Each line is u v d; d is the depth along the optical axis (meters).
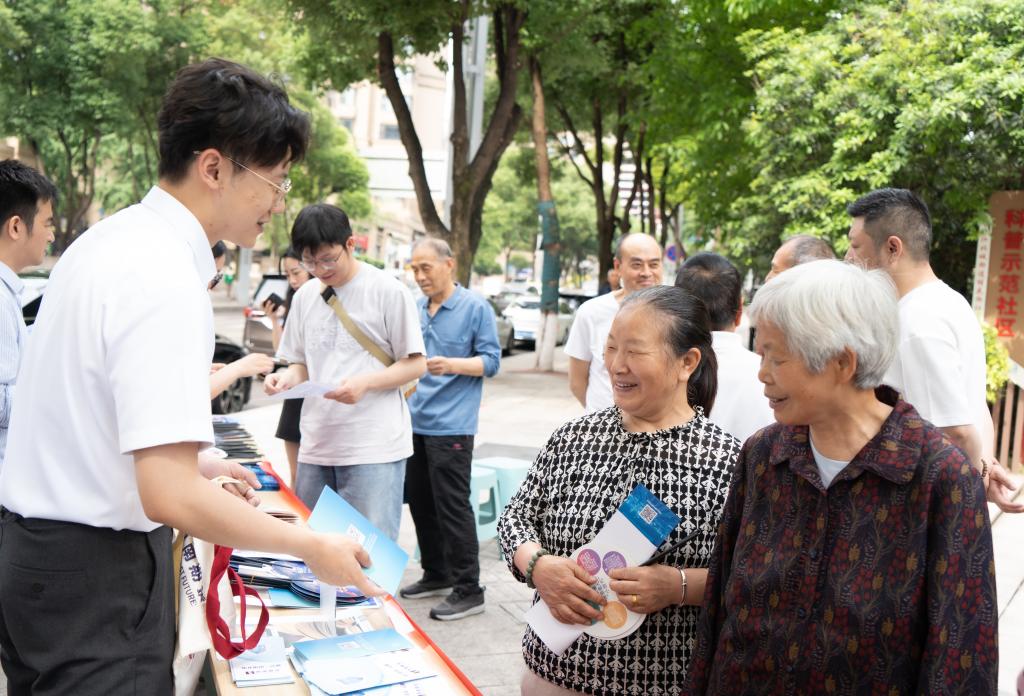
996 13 8.13
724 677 1.67
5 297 2.84
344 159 32.66
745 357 2.89
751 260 10.97
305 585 2.34
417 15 11.43
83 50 18.20
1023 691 2.37
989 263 8.56
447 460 4.38
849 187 9.02
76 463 1.56
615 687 2.00
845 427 1.58
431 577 4.71
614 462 2.09
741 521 1.71
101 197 32.12
